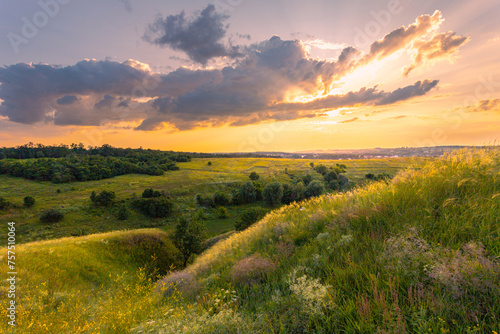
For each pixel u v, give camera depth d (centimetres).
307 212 800
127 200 8275
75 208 7388
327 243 472
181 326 336
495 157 495
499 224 321
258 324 299
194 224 2928
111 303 500
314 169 13338
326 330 259
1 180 10431
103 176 11919
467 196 408
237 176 12356
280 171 13338
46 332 410
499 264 244
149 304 462
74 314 477
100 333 387
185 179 11681
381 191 595
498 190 391
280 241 620
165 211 7381
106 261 1798
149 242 2430
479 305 221
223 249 973
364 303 253
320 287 307
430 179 504
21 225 6191
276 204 8256
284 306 322
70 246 1758
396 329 213
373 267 328
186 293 539
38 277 1020
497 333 185
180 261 2572
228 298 429
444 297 243
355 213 529
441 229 356
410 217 422
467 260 265
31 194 9000
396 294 251
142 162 15088
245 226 3962
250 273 489
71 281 1175
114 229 6406
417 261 297
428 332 209
